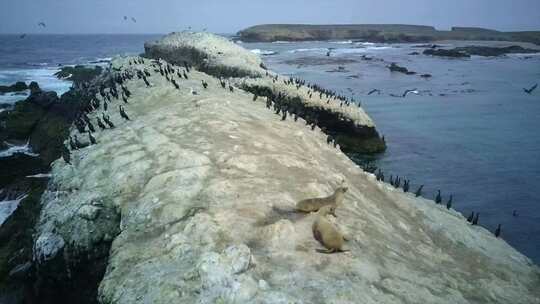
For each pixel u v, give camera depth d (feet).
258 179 53.88
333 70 347.56
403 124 181.06
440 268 51.47
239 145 64.23
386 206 68.69
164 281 36.11
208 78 139.23
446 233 67.15
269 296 32.96
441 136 164.35
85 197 55.26
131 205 51.55
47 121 128.77
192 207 47.83
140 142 67.36
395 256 47.29
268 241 41.16
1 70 324.19
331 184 59.47
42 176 101.35
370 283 38.04
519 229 93.66
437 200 85.51
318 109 154.20
